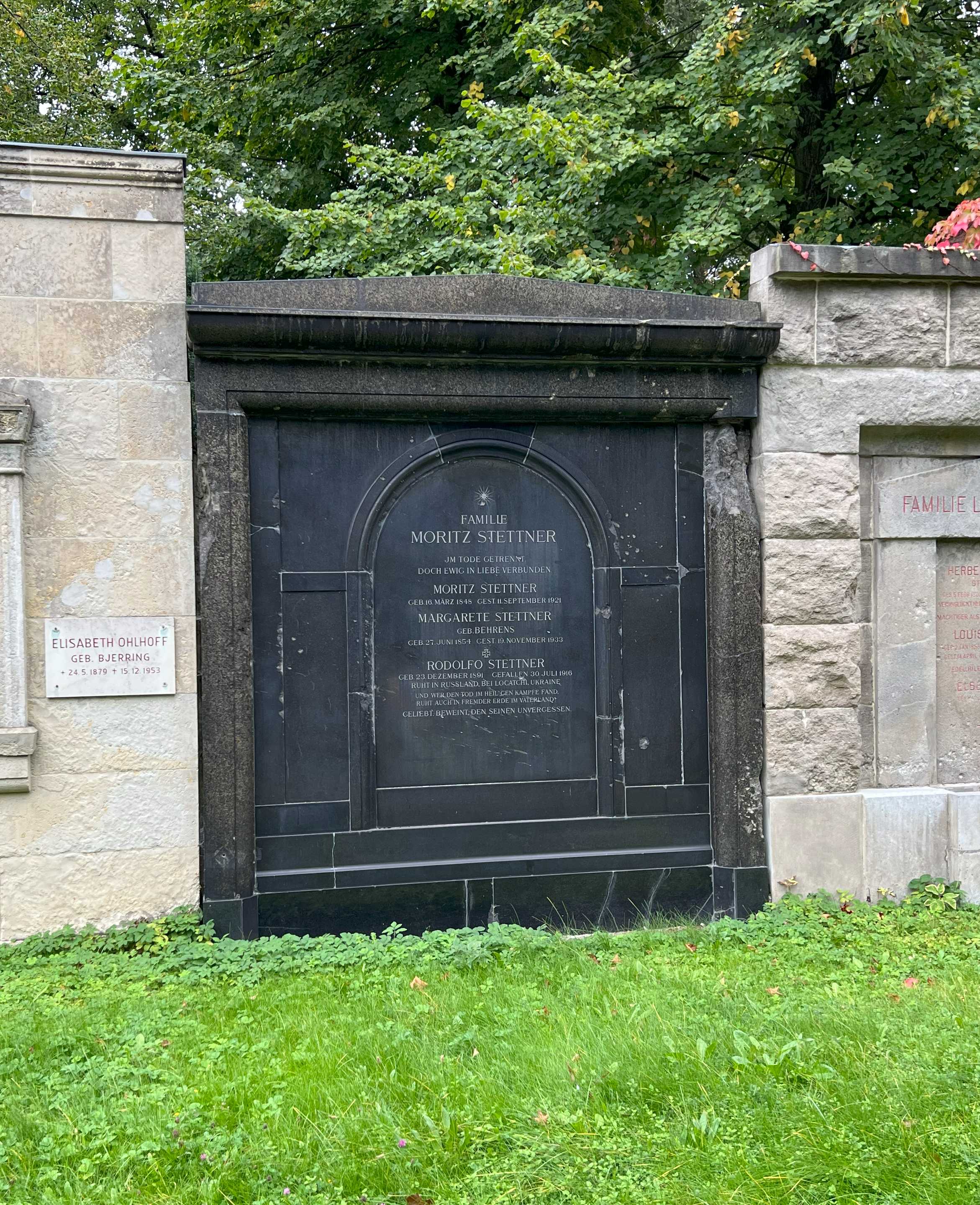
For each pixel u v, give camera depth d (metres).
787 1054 3.34
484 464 5.31
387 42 12.67
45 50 13.00
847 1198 2.63
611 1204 2.62
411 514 5.23
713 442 5.50
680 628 5.48
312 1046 3.58
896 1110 2.99
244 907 4.86
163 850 4.82
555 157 9.16
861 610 5.66
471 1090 3.19
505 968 4.45
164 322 4.81
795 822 5.41
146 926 4.75
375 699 5.17
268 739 5.02
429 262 9.41
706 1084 3.18
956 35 10.19
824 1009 3.87
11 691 4.60
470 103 9.41
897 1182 2.67
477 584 5.29
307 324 4.76
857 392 5.45
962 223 5.81
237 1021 3.84
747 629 5.38
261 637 5.03
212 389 4.84
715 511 5.39
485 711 5.29
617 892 5.35
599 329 5.06
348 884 5.05
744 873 5.36
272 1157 2.84
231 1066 3.44
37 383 4.68
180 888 4.85
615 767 5.39
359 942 4.79
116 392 4.76
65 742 4.72
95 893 4.76
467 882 5.18
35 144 4.64
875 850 5.46
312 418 5.07
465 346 5.00
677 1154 2.82
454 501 5.28
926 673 5.70
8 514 4.57
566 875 5.29
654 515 5.46
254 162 13.42
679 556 5.48
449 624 5.27
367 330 4.83
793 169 11.41
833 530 5.44
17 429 4.54
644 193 10.45
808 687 5.42
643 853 5.38
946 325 5.53
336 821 5.09
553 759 5.36
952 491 5.70
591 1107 3.09
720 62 9.24
